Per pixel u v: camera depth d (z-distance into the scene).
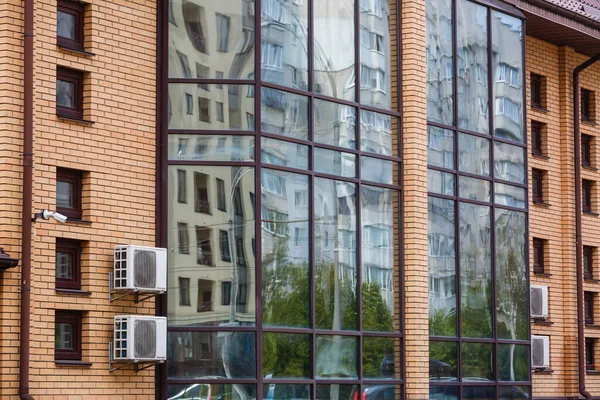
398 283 25.02
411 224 25.23
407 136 25.42
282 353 22.19
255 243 21.91
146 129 21.58
